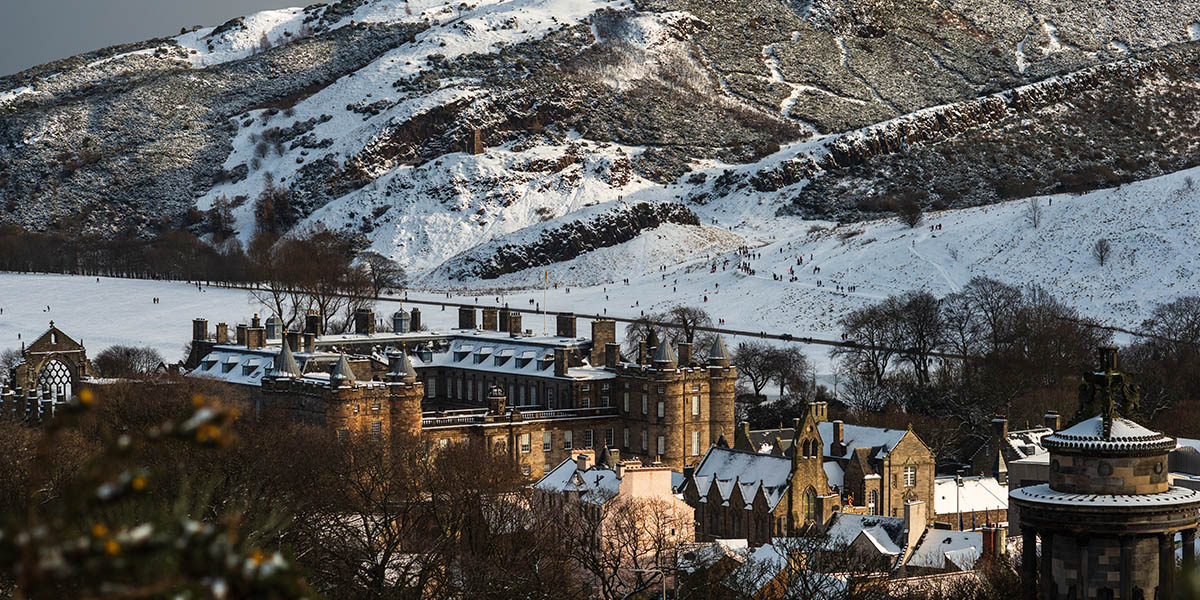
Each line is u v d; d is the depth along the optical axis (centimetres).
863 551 17450
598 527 18000
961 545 18125
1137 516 8556
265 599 2995
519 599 14862
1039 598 9000
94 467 3080
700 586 15488
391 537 15675
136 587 2969
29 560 2923
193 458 17625
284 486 19562
